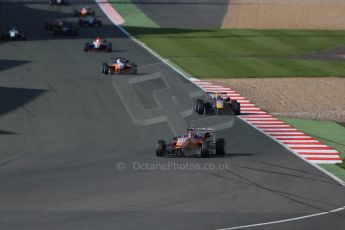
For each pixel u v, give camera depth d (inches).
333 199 3949.3
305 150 5413.4
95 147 5374.0
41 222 3324.3
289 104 7741.1
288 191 4104.3
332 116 7160.4
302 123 6678.2
